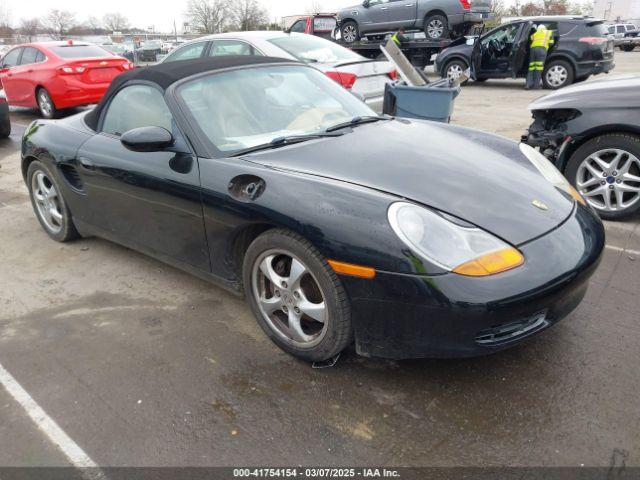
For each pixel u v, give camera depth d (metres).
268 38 6.99
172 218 2.92
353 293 2.18
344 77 6.29
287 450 2.05
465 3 14.35
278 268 2.53
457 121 8.42
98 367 2.61
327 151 2.68
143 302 3.22
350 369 2.49
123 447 2.11
